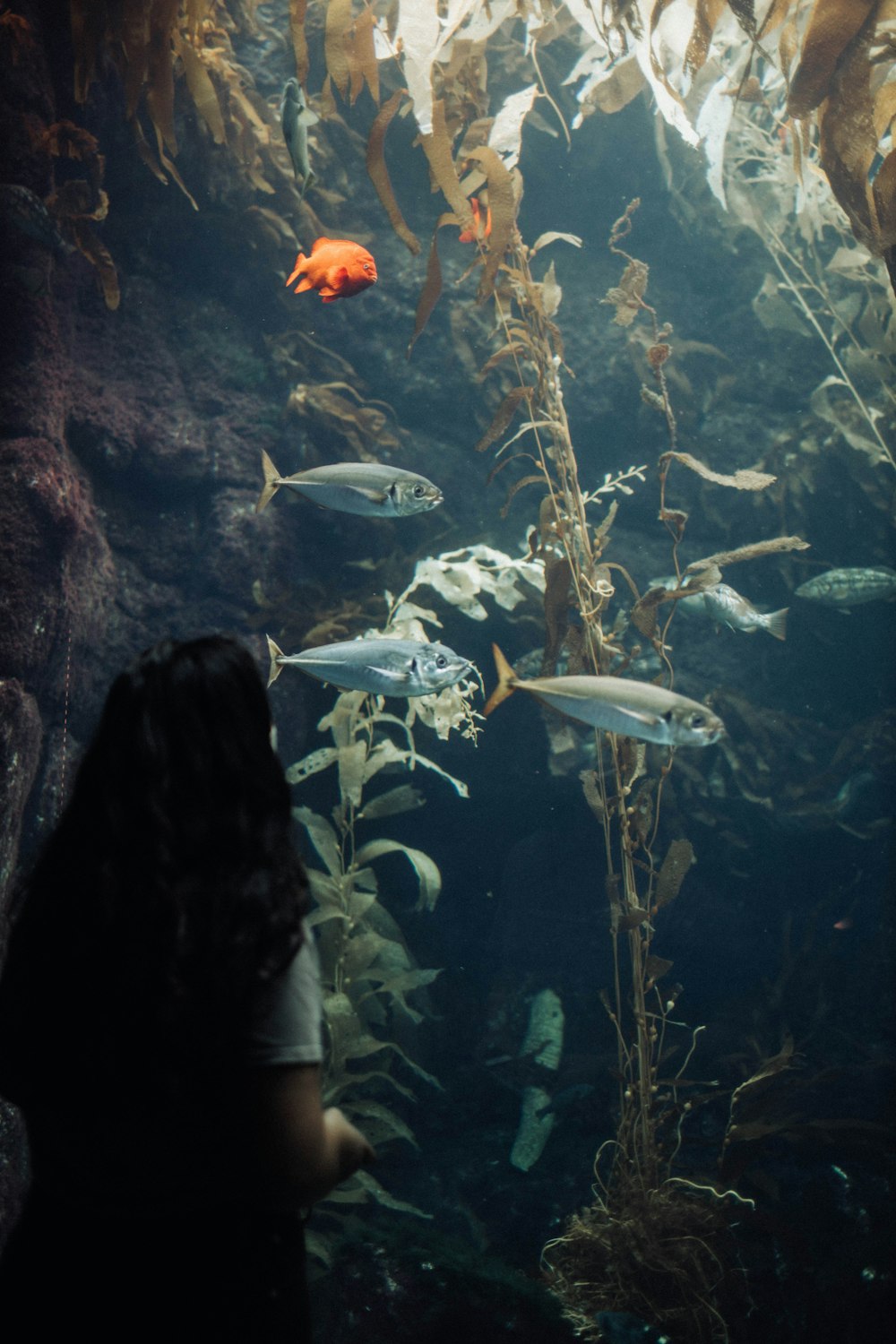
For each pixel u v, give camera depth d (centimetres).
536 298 374
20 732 404
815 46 318
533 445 678
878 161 497
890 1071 540
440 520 657
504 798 650
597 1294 356
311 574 608
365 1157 131
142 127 581
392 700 601
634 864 375
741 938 707
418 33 355
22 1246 119
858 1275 382
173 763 117
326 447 616
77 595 478
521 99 389
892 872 651
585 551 378
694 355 707
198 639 128
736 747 667
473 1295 336
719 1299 366
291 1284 122
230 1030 108
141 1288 114
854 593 605
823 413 664
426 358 668
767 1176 395
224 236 626
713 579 345
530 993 659
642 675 666
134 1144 110
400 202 689
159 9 454
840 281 705
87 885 114
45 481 449
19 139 464
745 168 706
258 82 656
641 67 395
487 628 615
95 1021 110
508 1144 536
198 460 595
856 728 670
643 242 738
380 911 480
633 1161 378
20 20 464
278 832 119
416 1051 548
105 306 597
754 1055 573
